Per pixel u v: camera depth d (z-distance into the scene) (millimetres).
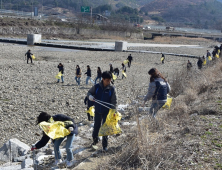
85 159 5156
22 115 10891
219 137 4961
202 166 4082
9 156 7012
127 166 4480
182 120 6277
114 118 5156
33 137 8930
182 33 103938
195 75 12305
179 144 4891
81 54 37062
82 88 16719
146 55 39250
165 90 6469
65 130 4844
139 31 98375
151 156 4500
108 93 5250
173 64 31906
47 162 5637
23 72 21484
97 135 5664
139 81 19969
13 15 85062
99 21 101375
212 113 6648
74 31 81688
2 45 42594
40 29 73625
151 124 5797
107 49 43188
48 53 36281
